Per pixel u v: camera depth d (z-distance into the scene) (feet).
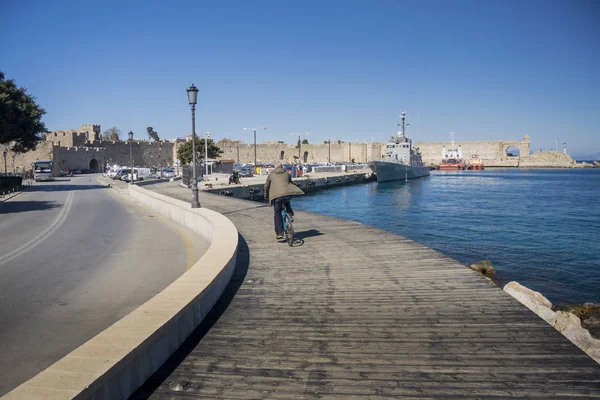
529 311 17.40
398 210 128.16
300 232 38.45
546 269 54.03
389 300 19.12
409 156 304.30
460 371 12.35
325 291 20.65
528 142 567.18
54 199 101.35
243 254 29.25
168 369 12.71
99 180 207.41
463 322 16.26
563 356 13.23
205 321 16.75
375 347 14.14
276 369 12.68
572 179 305.12
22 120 129.39
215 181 167.02
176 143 424.46
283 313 17.62
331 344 14.43
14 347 16.60
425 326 15.93
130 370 11.12
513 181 282.77
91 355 10.80
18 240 43.75
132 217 63.57
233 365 12.95
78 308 21.43
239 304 18.81
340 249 30.53
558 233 83.10
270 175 33.01
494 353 13.51
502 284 46.29
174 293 16.15
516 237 78.95
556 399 10.78
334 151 477.36
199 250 36.65
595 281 48.49
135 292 24.18
